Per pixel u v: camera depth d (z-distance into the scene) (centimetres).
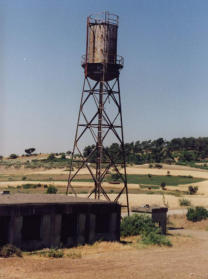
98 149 4356
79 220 3119
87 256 2752
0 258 2402
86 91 4359
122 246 3281
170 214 6550
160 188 10750
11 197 3103
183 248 3591
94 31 4334
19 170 15425
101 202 3312
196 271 2553
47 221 2862
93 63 4281
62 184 10338
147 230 4016
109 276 2211
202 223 5769
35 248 2775
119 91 4384
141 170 14212
